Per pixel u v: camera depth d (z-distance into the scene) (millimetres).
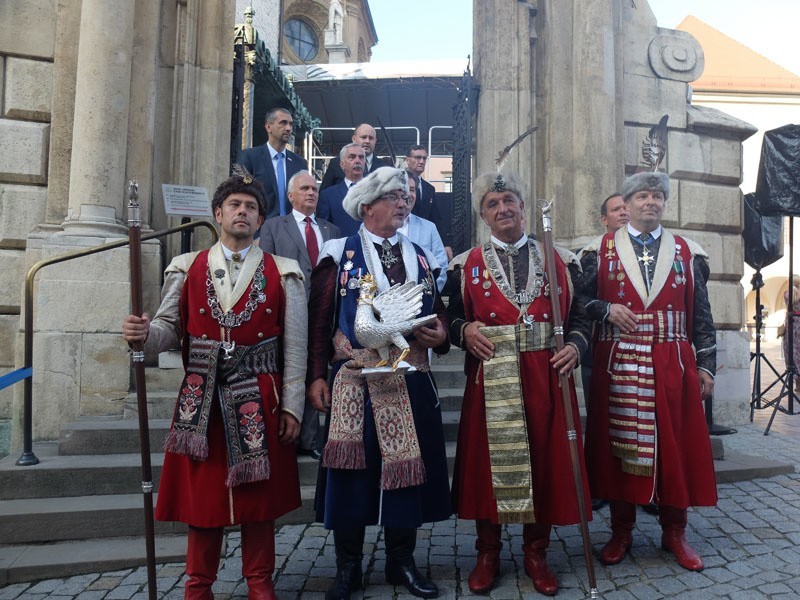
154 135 5848
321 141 13133
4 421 5547
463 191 6965
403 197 3074
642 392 3248
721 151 7230
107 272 5020
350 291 2973
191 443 2600
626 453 3234
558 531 3795
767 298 26812
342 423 2832
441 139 13789
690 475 3240
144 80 5691
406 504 2805
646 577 3135
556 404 3018
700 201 7094
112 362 4934
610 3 6547
